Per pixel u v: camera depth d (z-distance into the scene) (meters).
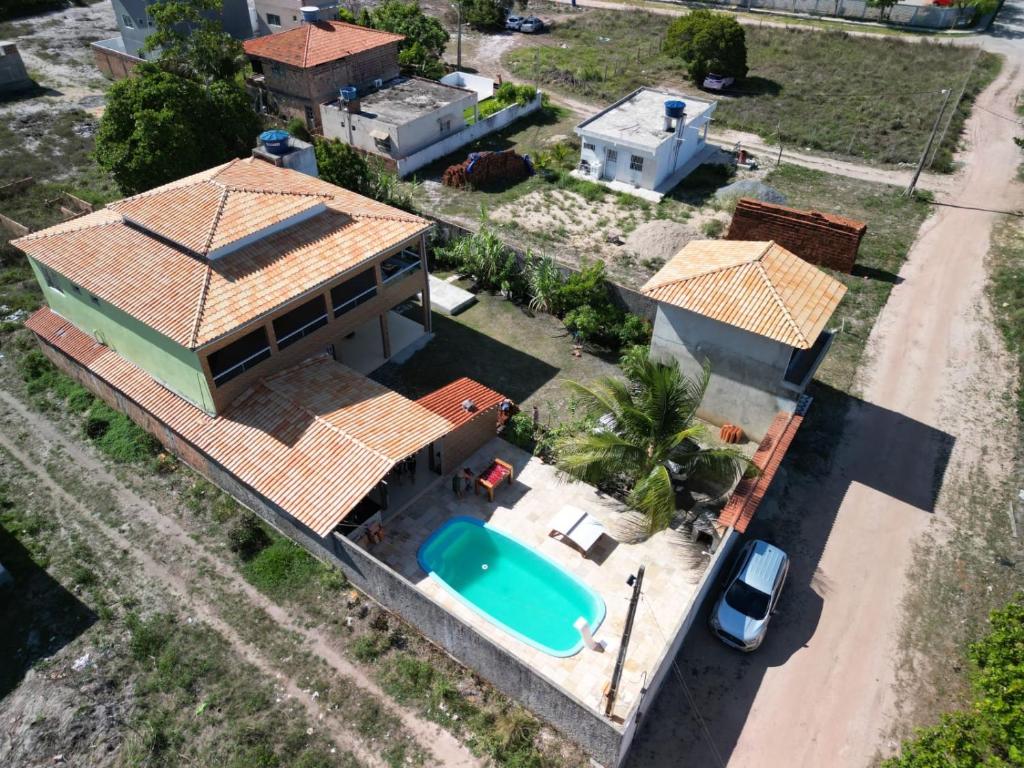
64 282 27.83
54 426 28.61
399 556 23.38
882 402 30.36
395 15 61.88
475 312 35.44
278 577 22.94
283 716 19.47
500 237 38.91
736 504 23.02
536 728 19.11
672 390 22.98
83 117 52.66
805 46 70.44
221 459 23.92
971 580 23.41
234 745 18.77
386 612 22.02
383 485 24.38
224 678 20.30
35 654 20.88
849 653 21.34
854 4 78.62
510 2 81.50
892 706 20.09
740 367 26.44
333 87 51.94
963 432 28.95
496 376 31.33
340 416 24.58
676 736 19.27
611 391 24.14
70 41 67.31
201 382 24.52
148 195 28.47
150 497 25.73
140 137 38.25
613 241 40.62
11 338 32.84
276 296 25.38
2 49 54.72
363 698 19.86
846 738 19.36
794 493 26.28
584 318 32.50
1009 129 54.81
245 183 29.08
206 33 50.78
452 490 25.89
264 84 53.31
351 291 28.36
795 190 46.81
